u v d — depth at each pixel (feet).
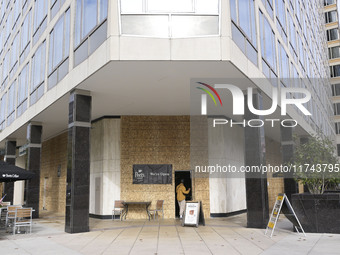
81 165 39.09
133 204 52.95
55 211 73.36
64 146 72.54
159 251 26.84
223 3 33.27
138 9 33.01
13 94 71.67
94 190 55.26
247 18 40.83
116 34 32.19
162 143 54.95
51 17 51.37
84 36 38.91
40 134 58.95
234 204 56.80
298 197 36.27
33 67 58.39
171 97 45.06
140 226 42.63
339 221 34.47
